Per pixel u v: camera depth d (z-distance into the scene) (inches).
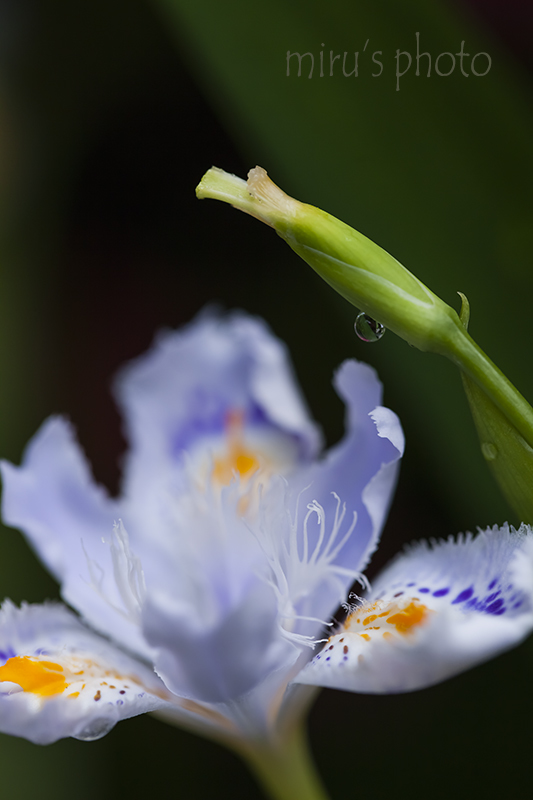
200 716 9.3
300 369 16.4
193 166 17.6
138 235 18.0
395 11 10.4
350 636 8.5
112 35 16.8
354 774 13.4
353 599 8.8
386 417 8.6
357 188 10.5
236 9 10.5
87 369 17.9
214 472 10.4
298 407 10.5
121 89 17.2
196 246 18.0
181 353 10.7
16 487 9.9
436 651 8.2
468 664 8.2
